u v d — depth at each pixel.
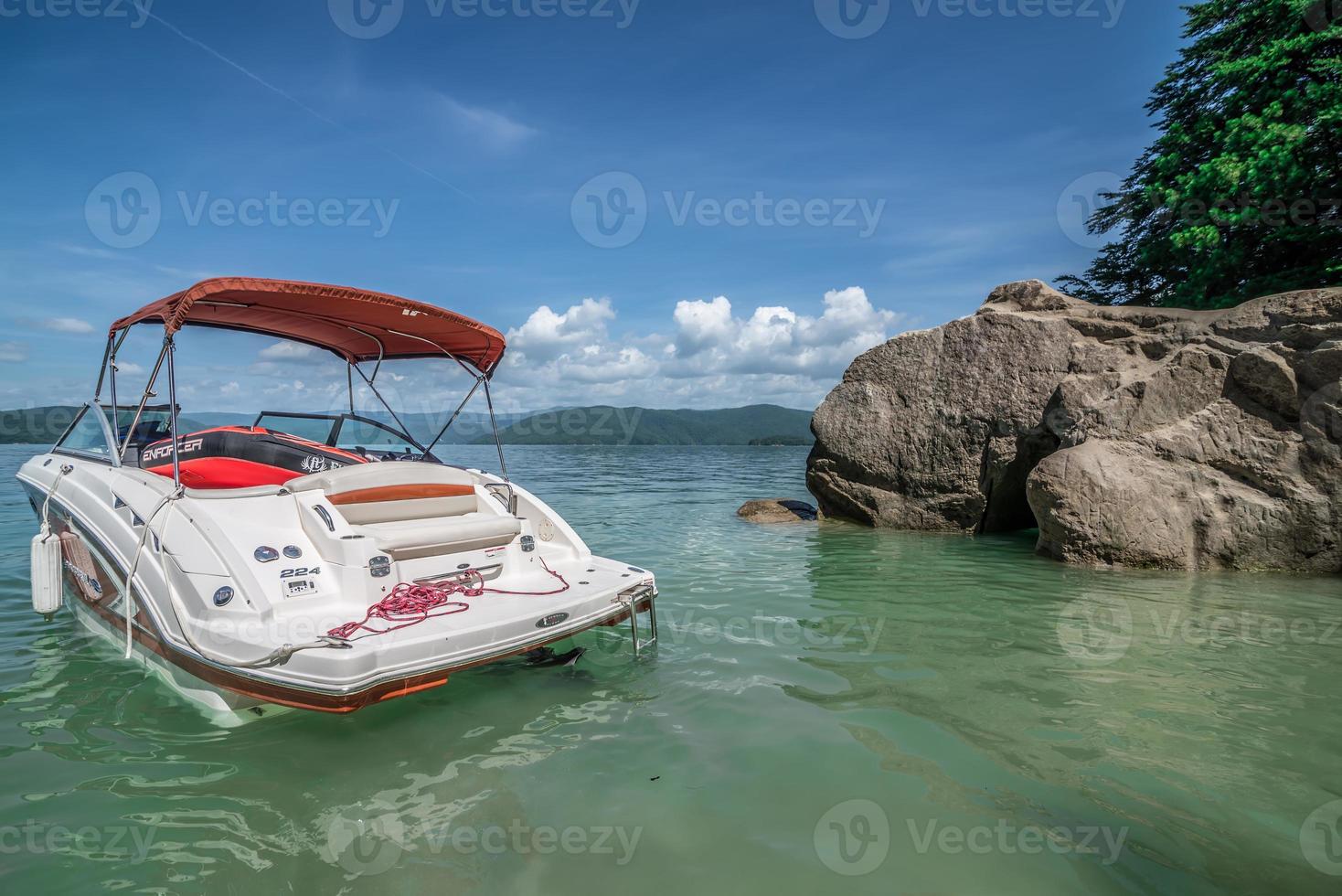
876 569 8.09
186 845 2.76
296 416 7.03
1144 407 9.23
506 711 4.04
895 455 11.70
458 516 5.29
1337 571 7.84
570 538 5.42
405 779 3.28
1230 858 2.66
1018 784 3.22
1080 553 8.39
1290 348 8.44
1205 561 8.17
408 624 4.01
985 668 4.75
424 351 6.45
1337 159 12.63
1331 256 13.73
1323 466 7.95
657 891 2.46
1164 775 3.30
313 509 4.55
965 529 11.05
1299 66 13.90
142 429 6.52
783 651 5.11
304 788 3.20
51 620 5.67
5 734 3.72
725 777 3.29
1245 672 4.68
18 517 10.44
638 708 4.09
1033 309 11.48
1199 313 9.88
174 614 4.09
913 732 3.76
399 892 2.46
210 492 4.55
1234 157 13.41
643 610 5.14
